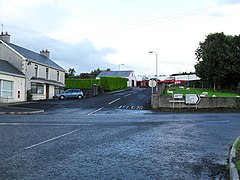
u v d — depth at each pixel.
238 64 45.00
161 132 13.75
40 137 11.97
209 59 46.47
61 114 25.36
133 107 32.66
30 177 6.42
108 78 60.12
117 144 10.52
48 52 53.56
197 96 30.70
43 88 45.88
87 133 13.23
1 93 36.50
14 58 41.88
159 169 7.20
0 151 9.13
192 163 7.87
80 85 61.62
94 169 7.15
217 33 49.41
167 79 69.69
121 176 6.58
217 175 6.77
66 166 7.41
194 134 13.23
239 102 30.62
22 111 26.19
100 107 32.88
